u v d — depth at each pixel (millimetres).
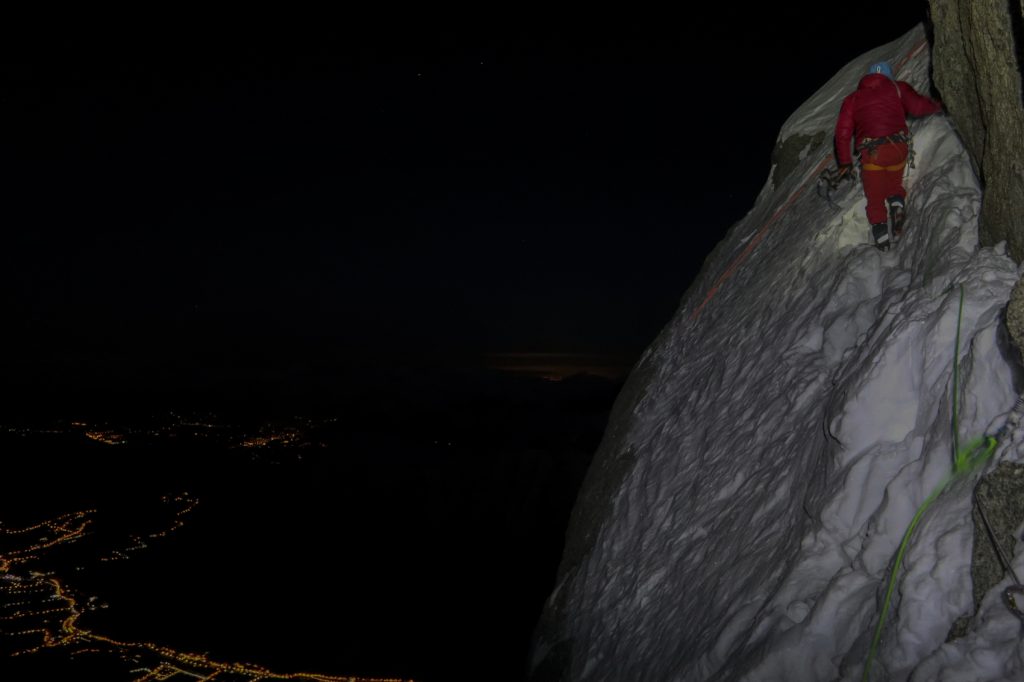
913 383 3605
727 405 5902
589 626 6117
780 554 4016
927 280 4004
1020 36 3031
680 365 7559
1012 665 2326
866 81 5035
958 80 4062
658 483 6328
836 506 3613
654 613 5137
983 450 2906
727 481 5195
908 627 2764
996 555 2553
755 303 6590
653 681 4508
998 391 2969
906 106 5031
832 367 4809
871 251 5090
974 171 4516
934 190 4594
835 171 5660
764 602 3861
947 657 2471
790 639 3271
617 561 6258
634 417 7730
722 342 6801
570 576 7180
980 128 4016
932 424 3344
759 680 3273
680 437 6453
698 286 8609
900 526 3209
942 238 4184
